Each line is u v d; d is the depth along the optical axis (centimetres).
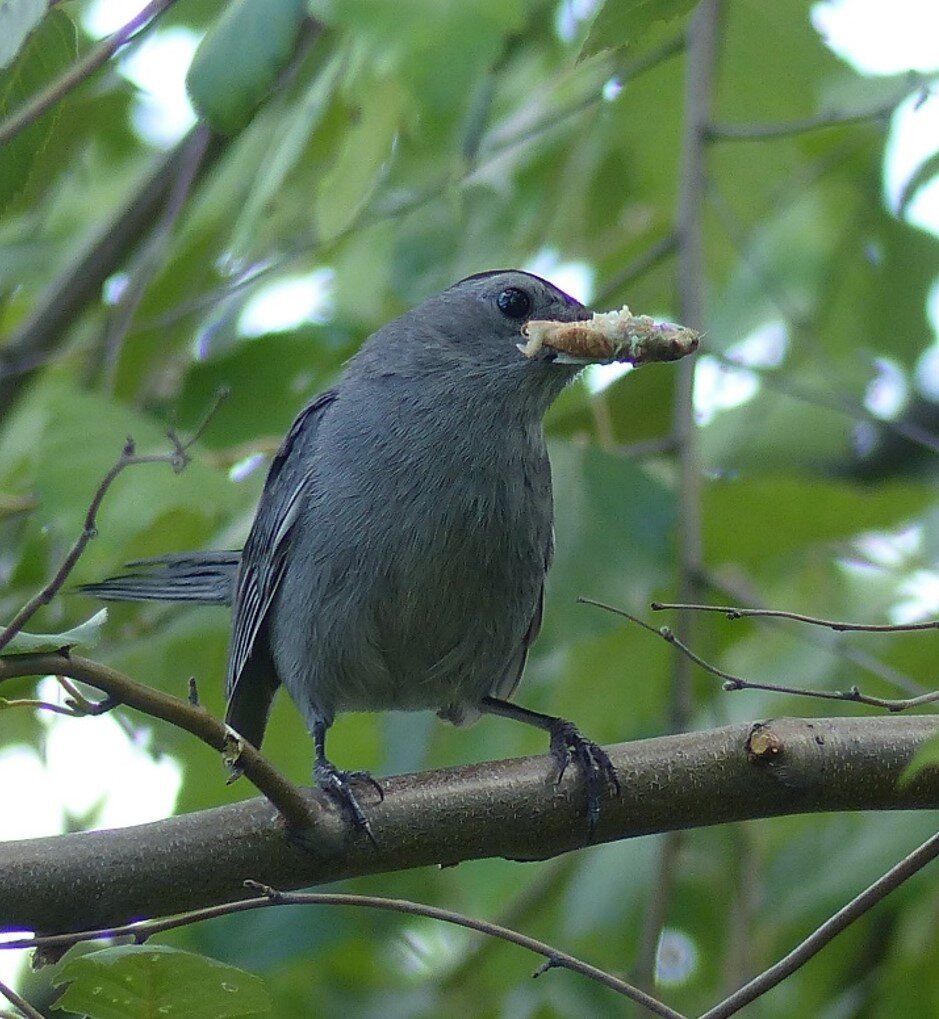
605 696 1144
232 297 1215
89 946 915
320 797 752
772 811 766
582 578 1024
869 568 1244
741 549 1166
